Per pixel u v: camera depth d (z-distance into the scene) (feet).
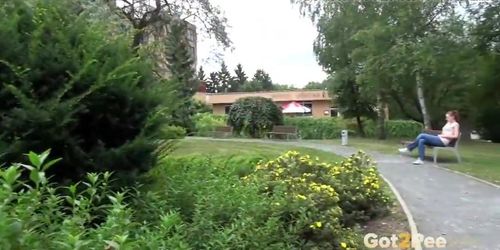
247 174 26.35
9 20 14.30
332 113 209.05
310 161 27.53
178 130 17.89
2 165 12.64
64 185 13.56
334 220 19.49
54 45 14.55
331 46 112.57
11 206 7.26
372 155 59.62
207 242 12.50
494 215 26.73
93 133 15.05
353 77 110.32
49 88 14.34
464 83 91.30
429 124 95.40
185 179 16.56
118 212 9.27
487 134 109.91
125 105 15.30
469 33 75.51
